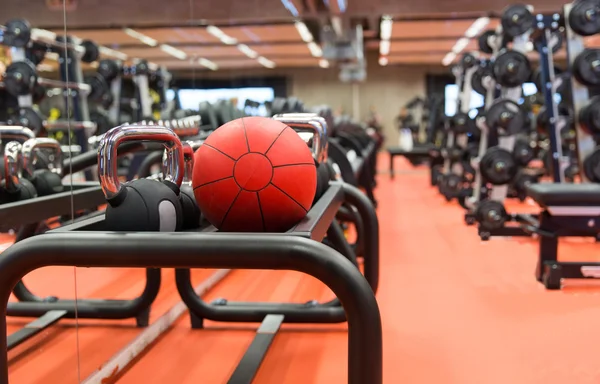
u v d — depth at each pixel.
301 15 8.16
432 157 8.92
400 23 8.63
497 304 2.89
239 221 1.21
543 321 2.61
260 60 9.17
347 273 0.97
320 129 1.61
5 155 1.69
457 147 7.33
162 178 1.35
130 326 2.44
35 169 1.93
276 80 10.18
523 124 4.99
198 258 1.02
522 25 4.75
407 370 2.09
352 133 7.28
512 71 4.71
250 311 2.57
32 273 2.14
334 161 3.75
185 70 5.16
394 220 5.69
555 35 4.68
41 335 2.14
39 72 2.92
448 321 2.63
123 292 2.83
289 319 2.55
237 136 1.22
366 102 10.88
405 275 3.50
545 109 4.84
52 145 1.94
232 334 2.51
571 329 2.50
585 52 4.00
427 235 4.86
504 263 3.81
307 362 2.17
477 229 5.06
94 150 2.27
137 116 5.22
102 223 1.23
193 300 2.56
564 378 2.00
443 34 9.25
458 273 3.55
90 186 2.14
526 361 2.15
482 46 6.25
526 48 5.35
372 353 0.97
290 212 1.22
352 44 9.84
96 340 2.26
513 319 2.65
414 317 2.69
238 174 1.19
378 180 10.04
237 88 7.04
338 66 10.57
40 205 1.74
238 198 1.19
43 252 1.05
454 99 8.71
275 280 3.32
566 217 3.24
